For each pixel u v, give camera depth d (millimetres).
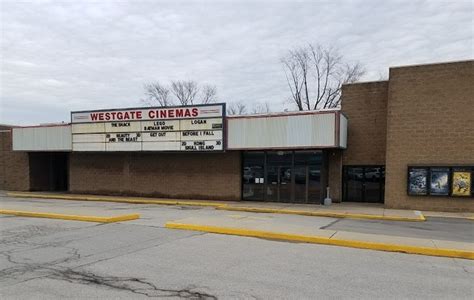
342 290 6289
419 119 18328
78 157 27250
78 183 27219
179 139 21984
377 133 21156
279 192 21219
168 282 6629
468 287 6559
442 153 17953
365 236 10734
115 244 9852
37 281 6668
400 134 18641
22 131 27281
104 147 24047
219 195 22500
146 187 24750
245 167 22125
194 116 21594
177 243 10031
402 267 7840
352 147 21625
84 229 12180
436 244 9648
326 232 11391
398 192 18609
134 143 23156
